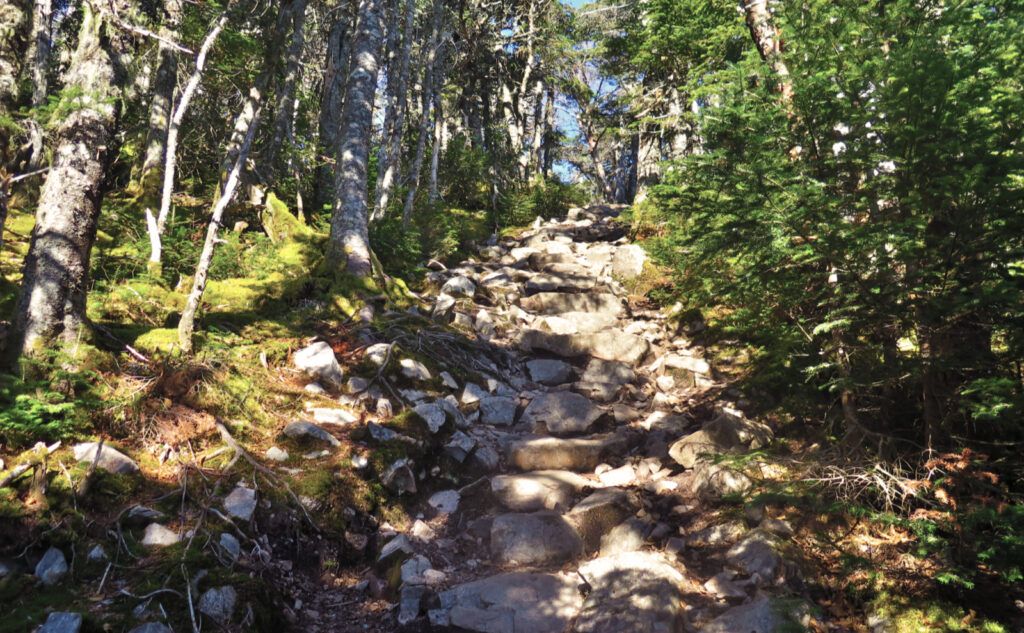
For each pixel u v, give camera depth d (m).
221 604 3.45
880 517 3.90
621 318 9.34
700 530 4.68
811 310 5.13
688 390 7.33
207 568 3.62
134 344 5.23
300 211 10.72
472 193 18.25
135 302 6.16
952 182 3.75
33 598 3.29
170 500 4.08
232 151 8.97
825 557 4.28
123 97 4.74
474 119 23.86
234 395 5.18
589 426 6.36
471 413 6.46
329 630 3.82
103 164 4.65
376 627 3.88
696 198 5.11
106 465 4.03
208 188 10.57
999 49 3.87
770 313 5.41
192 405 4.93
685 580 4.19
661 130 16.19
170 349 5.19
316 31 17.23
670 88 15.66
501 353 7.85
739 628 3.62
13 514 3.53
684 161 4.85
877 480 4.16
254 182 9.99
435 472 5.47
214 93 10.99
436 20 14.15
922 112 3.99
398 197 13.25
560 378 7.63
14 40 4.56
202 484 4.25
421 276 10.34
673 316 8.98
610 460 5.88
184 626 3.28
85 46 4.55
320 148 12.04
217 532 3.92
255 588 3.65
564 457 5.77
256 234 9.05
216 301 7.02
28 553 3.49
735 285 5.20
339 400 5.84
